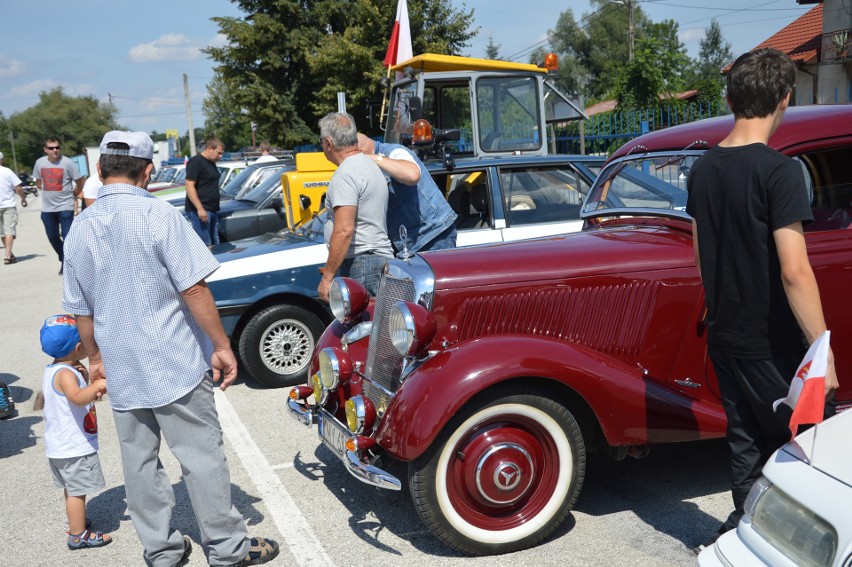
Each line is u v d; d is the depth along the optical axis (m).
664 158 4.37
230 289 6.04
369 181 4.93
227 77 28.48
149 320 3.19
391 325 3.59
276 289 6.14
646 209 4.36
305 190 8.98
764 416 3.06
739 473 3.20
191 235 3.24
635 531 3.74
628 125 15.09
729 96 3.02
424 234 5.51
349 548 3.72
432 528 3.48
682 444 4.80
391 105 10.04
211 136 10.01
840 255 3.77
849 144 3.85
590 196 4.84
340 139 4.95
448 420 3.35
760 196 2.85
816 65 21.70
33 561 3.81
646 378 3.66
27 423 5.89
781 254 2.82
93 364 3.55
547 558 3.53
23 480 4.81
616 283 3.77
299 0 28.05
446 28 26.11
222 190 13.12
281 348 6.28
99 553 3.87
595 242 4.05
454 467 3.47
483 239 6.42
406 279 3.81
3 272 13.83
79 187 13.10
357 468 3.45
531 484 3.57
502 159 6.65
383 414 3.68
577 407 3.70
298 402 4.17
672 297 3.80
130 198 3.20
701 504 3.99
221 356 3.33
